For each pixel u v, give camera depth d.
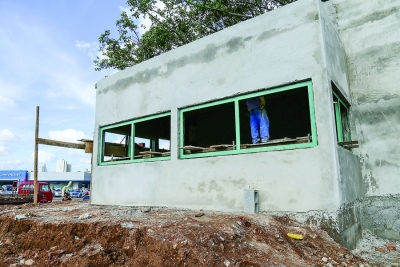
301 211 4.95
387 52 6.34
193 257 3.18
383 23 6.45
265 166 5.43
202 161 6.30
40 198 17.91
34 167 9.66
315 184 4.86
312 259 3.84
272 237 4.16
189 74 6.86
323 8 5.53
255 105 6.14
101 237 4.02
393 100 6.16
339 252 4.20
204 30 15.08
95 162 8.73
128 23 15.89
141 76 7.92
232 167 5.85
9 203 16.33
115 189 8.01
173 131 6.94
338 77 5.81
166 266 3.22
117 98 8.48
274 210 5.23
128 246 3.69
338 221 4.56
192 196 6.34
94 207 7.29
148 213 5.36
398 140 6.01
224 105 6.57
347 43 6.85
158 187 7.00
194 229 3.71
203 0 13.85
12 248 4.68
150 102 7.57
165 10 15.29
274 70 5.57
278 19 5.66
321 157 4.85
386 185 6.04
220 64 6.36
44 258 3.96
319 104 4.99
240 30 6.15
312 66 5.15
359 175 6.21
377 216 6.01
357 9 6.81
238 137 5.93
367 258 4.59
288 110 9.64
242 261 3.30
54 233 4.46
